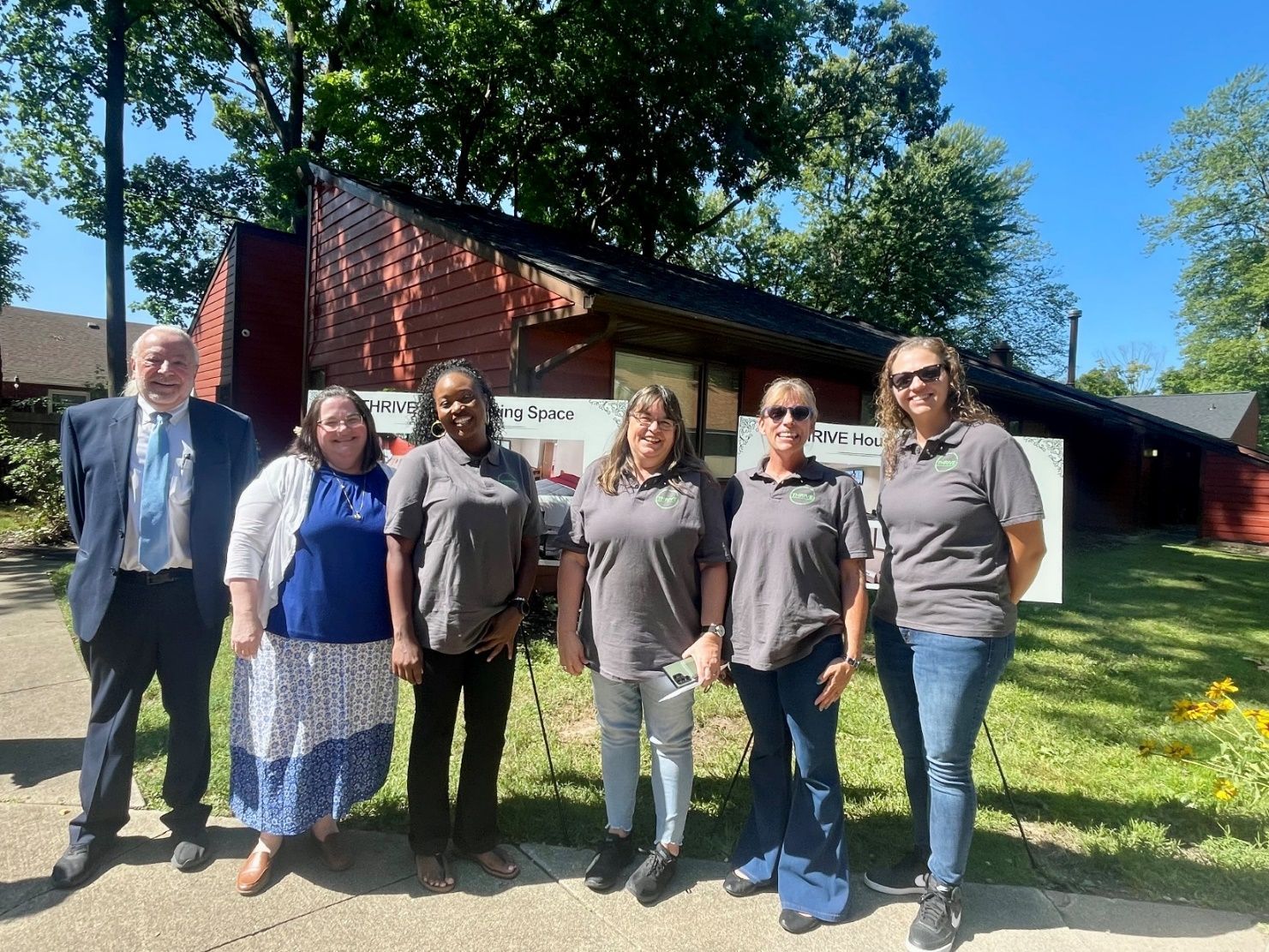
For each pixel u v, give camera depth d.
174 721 2.60
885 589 2.51
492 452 2.57
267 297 12.83
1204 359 38.25
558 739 3.81
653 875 2.50
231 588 2.38
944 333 28.34
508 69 15.05
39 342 27.72
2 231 18.94
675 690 2.37
